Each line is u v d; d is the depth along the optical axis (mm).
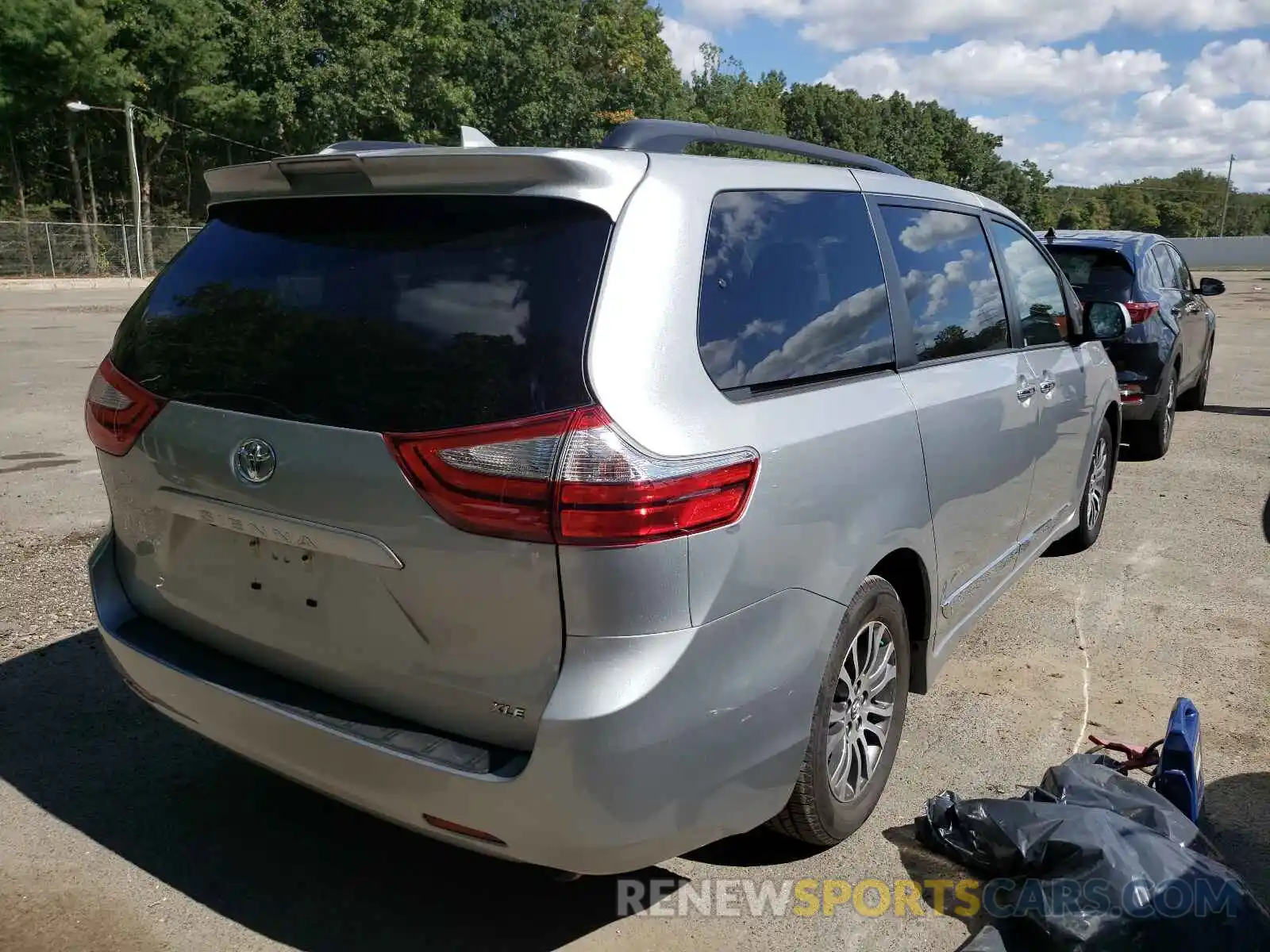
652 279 2305
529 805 2168
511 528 2119
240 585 2613
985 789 3369
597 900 2803
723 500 2256
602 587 2105
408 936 2645
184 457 2596
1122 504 6953
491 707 2252
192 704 2676
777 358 2623
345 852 3008
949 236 3777
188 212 50469
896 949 2627
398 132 44781
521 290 2254
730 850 3041
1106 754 3244
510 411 2145
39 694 3889
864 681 2994
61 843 3004
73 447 8070
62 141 45875
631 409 2162
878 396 2967
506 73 45594
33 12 38406
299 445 2367
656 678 2156
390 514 2248
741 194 2693
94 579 3055
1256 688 4129
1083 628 4758
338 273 2484
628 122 2818
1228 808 3262
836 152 3441
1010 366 4000
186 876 2871
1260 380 12945
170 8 41469
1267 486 7461
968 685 4152
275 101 42156
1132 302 7859
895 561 3158
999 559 4062
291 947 2590
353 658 2434
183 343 2691
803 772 2695
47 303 26781
